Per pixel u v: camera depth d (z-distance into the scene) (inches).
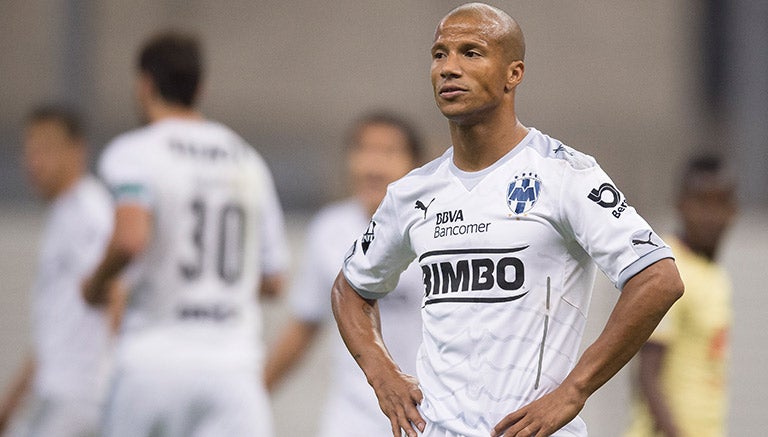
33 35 1598.2
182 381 700.0
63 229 853.8
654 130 1669.5
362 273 447.5
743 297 1198.3
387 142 757.9
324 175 1498.5
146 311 705.0
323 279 792.9
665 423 728.3
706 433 751.1
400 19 1732.3
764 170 1512.1
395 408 422.0
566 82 1723.7
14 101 1589.6
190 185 712.4
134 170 695.1
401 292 692.1
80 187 864.3
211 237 721.0
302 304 800.9
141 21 1646.2
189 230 712.4
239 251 735.1
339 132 1702.8
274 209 785.6
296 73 1726.1
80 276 845.8
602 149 1635.1
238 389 717.3
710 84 1658.5
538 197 401.7
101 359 852.0
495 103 406.3
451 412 409.1
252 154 756.0
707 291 746.2
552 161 404.8
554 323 403.2
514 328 402.6
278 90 1723.7
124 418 700.0
